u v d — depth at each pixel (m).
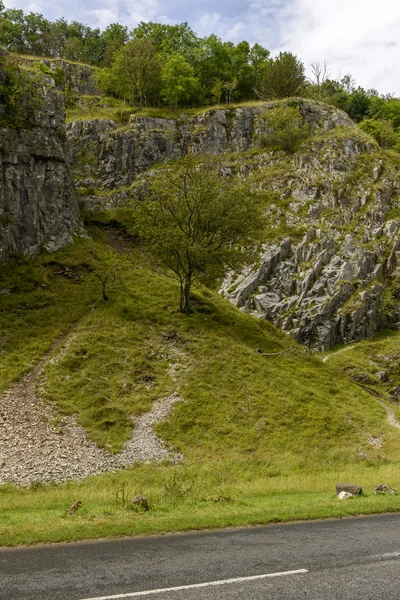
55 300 44.94
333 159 77.69
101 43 118.69
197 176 48.56
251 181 76.75
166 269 57.38
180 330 44.03
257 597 7.84
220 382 38.09
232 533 12.11
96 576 8.75
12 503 19.69
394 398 51.38
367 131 94.75
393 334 66.31
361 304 64.56
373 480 24.38
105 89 92.12
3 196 48.19
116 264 47.75
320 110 86.88
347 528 12.70
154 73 89.50
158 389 36.25
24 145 51.50
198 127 83.31
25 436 28.38
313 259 66.31
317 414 36.66
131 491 20.05
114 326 42.66
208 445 31.31
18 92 52.03
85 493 21.56
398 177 77.06
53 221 53.12
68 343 39.47
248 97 102.06
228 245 49.38
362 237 70.12
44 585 8.29
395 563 9.59
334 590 8.19
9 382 33.53
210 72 101.38
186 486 20.00
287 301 62.84
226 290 63.28
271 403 36.97
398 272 68.69
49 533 11.59
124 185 75.94
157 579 8.60
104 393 34.56
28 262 48.41
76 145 77.25
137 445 29.95
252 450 31.34
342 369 55.97
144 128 80.06
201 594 7.93
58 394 33.34
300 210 71.50
